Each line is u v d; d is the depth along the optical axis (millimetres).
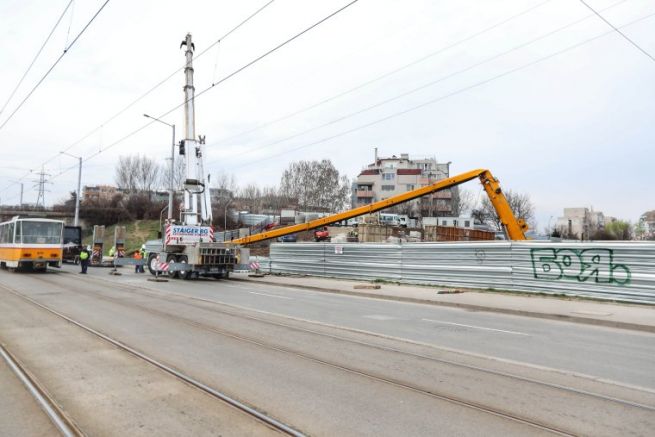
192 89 25469
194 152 25391
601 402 5766
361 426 4895
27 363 7207
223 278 26047
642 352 8812
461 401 5715
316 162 102500
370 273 23469
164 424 4926
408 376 6785
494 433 4762
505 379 6719
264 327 10586
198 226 25328
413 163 116125
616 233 102875
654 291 14461
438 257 20609
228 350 8242
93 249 41312
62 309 12945
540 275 17281
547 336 10344
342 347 8641
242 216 78500
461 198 98625
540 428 4914
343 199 102750
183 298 16047
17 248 27375
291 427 4844
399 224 65375
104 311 12680
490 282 18719
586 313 13203
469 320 12523
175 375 6656
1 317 11508
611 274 15500
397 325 11320
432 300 16250
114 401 5594
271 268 29672
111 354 7852
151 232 72750
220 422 4992
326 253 25891
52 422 4977
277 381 6445
